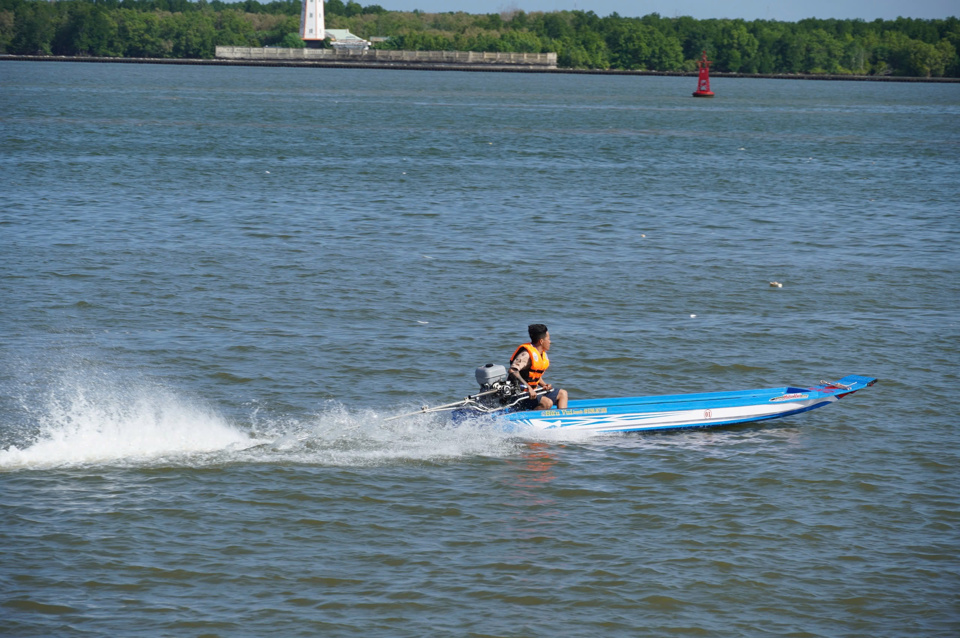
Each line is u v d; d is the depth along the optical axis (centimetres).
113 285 7125
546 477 3953
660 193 13162
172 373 5209
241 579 3125
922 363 5612
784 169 16625
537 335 4553
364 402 4822
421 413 4538
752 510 3669
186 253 8319
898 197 13050
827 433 4512
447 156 17700
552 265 8194
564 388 5116
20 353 5497
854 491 3847
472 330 6162
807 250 9100
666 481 3931
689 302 7012
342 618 2930
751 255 8800
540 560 3272
